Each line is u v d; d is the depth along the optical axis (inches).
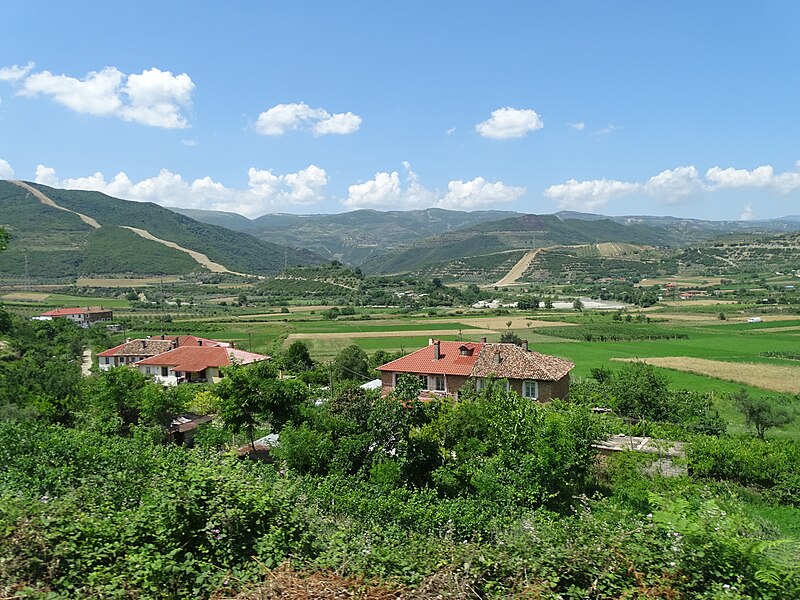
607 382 1835.6
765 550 298.4
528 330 4178.2
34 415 1203.2
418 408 852.6
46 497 395.2
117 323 4448.8
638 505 775.1
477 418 993.5
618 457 938.7
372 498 631.8
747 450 970.7
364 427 893.8
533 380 1539.1
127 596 267.9
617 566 300.7
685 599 277.1
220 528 326.3
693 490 785.6
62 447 590.6
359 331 4131.4
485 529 509.0
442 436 997.8
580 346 3476.9
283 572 281.7
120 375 1461.6
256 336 3897.6
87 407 1475.1
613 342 3690.9
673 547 296.2
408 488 766.5
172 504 328.8
